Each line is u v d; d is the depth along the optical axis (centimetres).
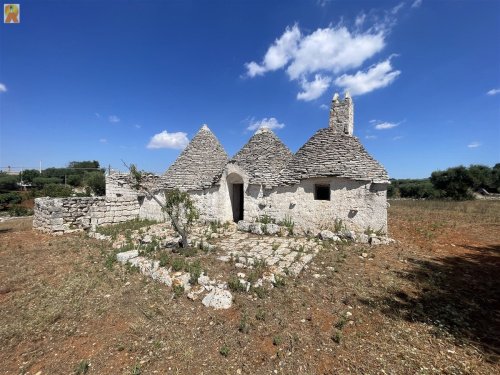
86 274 776
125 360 442
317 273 746
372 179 1095
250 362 434
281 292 634
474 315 562
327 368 421
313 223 1205
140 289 669
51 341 496
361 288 669
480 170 3634
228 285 657
